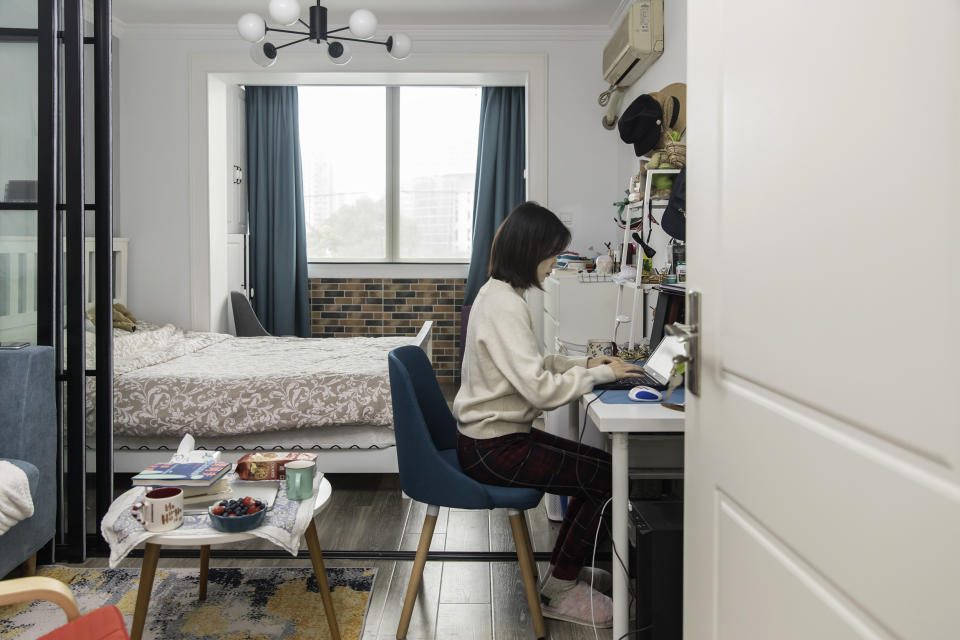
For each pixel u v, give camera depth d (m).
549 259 2.12
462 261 6.39
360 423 3.26
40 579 1.31
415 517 3.05
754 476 1.09
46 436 2.44
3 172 2.55
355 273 6.36
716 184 1.21
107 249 2.57
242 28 3.52
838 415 0.86
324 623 2.11
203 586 2.25
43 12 2.51
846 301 0.84
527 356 1.99
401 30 4.93
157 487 1.94
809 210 0.92
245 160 6.18
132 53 5.00
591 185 5.05
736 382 1.16
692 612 1.35
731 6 1.15
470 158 6.39
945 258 0.68
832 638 0.88
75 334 2.56
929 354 0.70
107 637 1.26
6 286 2.58
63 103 2.56
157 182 5.06
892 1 0.75
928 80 0.70
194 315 5.12
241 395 3.26
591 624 2.12
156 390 3.26
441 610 2.21
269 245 6.21
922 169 0.71
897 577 0.76
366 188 6.42
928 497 0.71
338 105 6.38
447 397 5.79
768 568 1.05
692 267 1.32
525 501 2.03
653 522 1.88
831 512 0.88
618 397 2.10
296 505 1.94
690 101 1.32
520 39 4.99
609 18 4.80
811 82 0.91
